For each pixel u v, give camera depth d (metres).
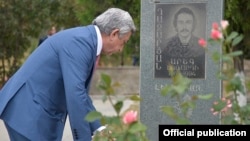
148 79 4.15
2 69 11.74
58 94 3.15
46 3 11.23
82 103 2.92
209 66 3.99
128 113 1.98
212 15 3.98
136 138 2.00
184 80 2.04
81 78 2.97
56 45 3.10
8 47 11.34
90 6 7.07
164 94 2.01
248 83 2.13
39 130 3.09
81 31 3.11
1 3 10.77
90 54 3.05
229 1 5.81
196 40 4.02
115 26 3.11
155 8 4.09
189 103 2.09
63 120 3.27
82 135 2.95
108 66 14.52
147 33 4.12
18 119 3.10
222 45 2.10
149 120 4.16
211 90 3.99
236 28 6.33
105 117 2.10
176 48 4.06
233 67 2.25
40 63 3.13
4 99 3.20
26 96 3.12
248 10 6.02
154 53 4.12
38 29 11.22
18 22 10.91
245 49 6.80
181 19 4.04
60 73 3.10
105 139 2.24
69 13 11.95
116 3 6.86
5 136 6.98
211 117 3.99
